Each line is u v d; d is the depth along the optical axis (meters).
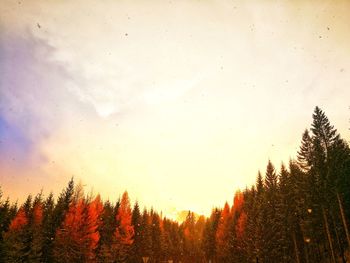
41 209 52.19
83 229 43.31
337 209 33.62
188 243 115.75
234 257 62.94
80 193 55.47
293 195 46.03
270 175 58.47
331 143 35.03
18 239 41.47
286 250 47.62
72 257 41.47
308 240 37.97
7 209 50.50
